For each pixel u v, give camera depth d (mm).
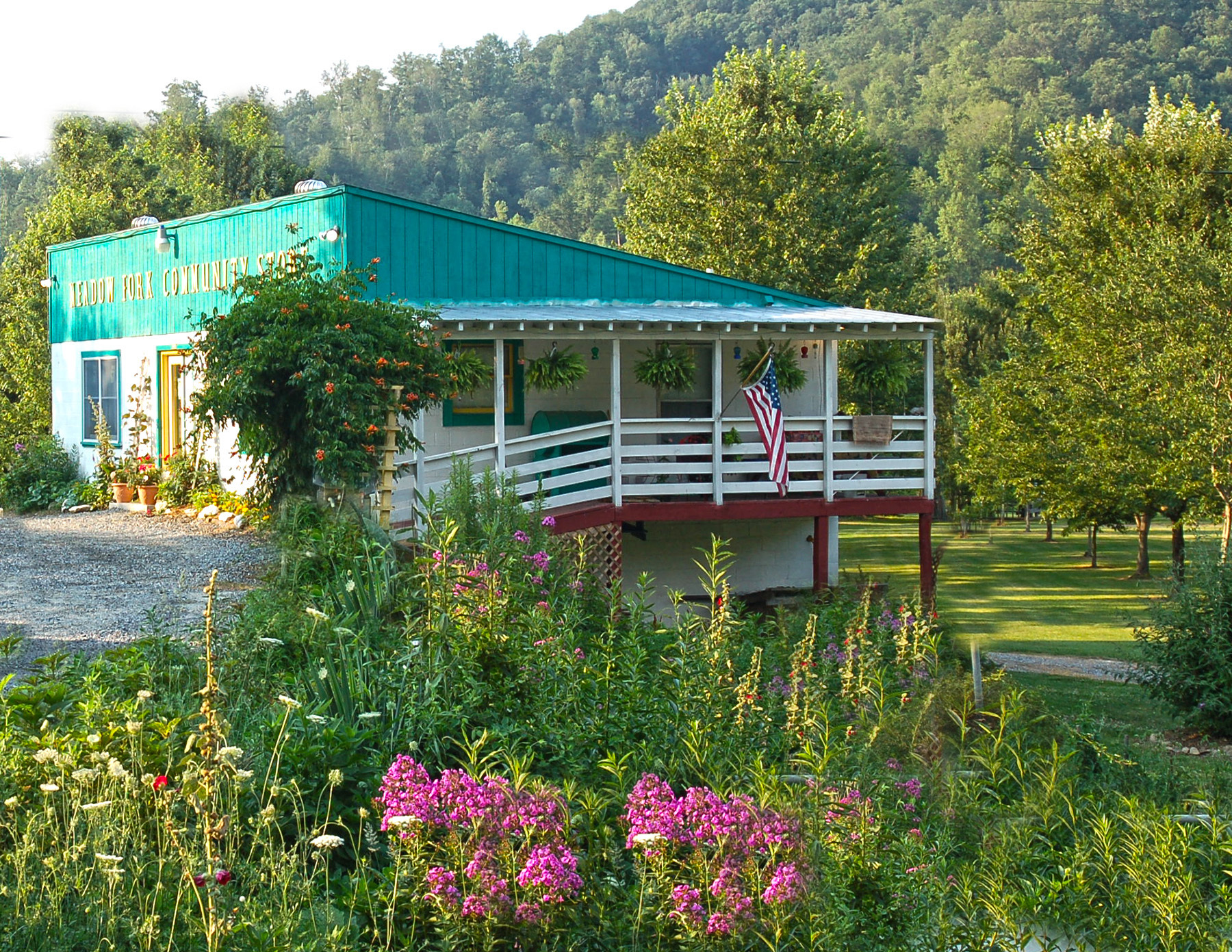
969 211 89500
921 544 17594
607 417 18094
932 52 143875
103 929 4594
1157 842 5957
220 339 13734
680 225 36812
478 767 5992
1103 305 24141
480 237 17703
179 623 10328
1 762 5648
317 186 18344
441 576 8211
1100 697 15273
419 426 16188
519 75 151750
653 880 4980
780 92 40938
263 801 5723
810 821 5559
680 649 7605
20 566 13695
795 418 17031
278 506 13922
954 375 36312
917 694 8953
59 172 39906
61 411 23422
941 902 5555
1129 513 27969
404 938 4895
